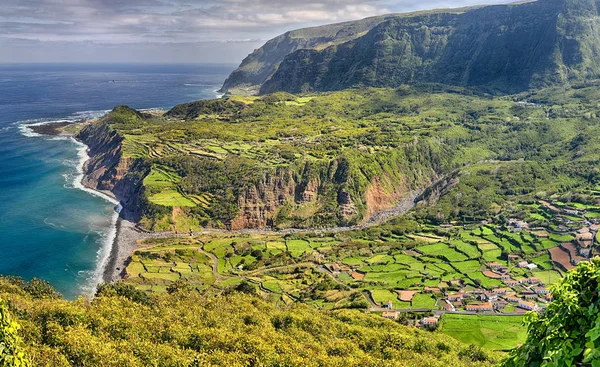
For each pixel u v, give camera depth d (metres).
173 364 40.19
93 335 45.31
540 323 14.18
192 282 109.12
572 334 12.80
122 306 57.88
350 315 76.81
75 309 49.28
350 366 47.28
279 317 62.91
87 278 111.25
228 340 47.81
